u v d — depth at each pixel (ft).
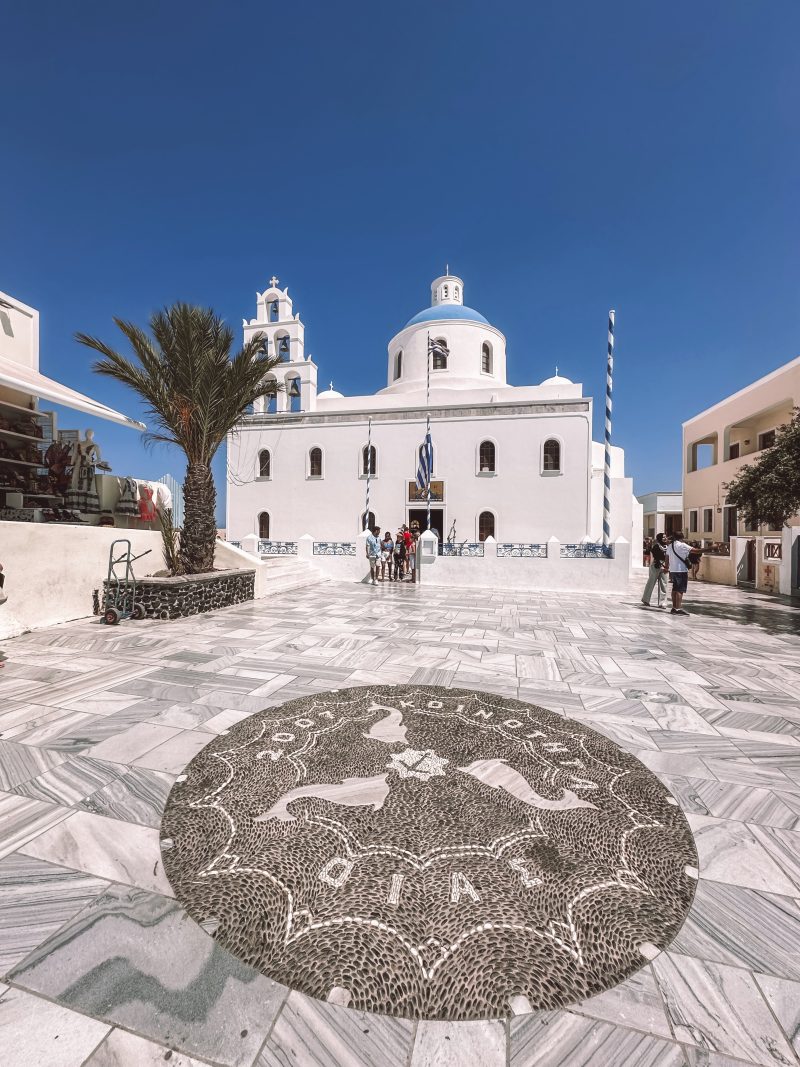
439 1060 4.66
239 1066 4.54
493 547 47.73
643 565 87.61
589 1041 4.86
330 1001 5.23
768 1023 5.07
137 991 5.30
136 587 27.48
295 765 10.41
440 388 85.30
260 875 7.09
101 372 29.01
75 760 10.55
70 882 6.92
